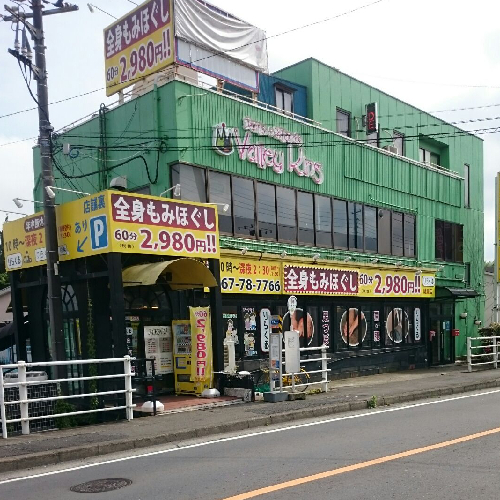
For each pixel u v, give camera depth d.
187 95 13.38
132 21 14.98
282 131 15.72
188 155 13.26
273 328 12.09
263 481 5.89
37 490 5.93
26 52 10.70
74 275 10.94
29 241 12.17
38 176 16.95
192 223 11.45
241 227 14.34
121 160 14.62
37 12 10.80
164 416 9.86
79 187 15.86
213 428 8.84
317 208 16.73
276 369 11.76
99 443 7.67
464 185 24.72
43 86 10.84
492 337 19.52
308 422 9.75
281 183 15.60
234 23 15.26
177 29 13.72
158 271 10.41
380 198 19.23
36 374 11.21
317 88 18.48
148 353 11.88
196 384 11.76
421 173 21.38
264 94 17.03
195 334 11.76
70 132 16.28
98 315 11.29
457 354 22.77
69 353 12.05
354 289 17.19
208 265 12.02
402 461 6.54
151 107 13.66
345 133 19.66
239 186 14.42
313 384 13.50
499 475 5.86
